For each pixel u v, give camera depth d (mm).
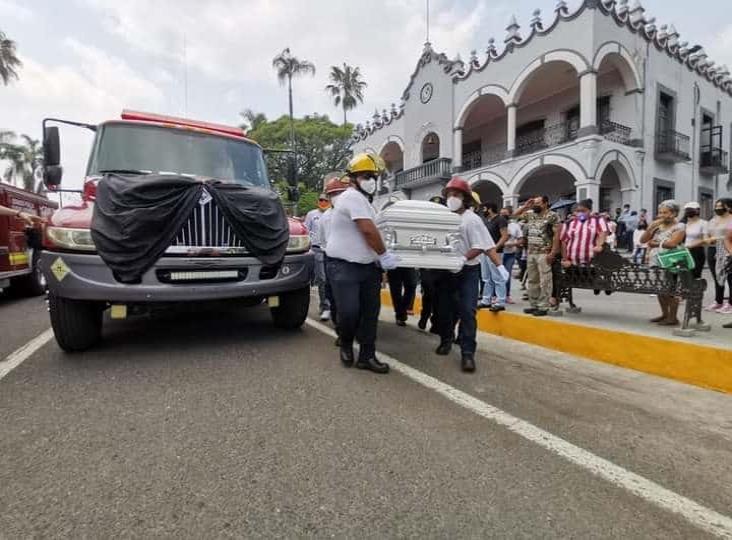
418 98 24344
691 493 2209
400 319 6352
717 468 2451
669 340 4055
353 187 4020
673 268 5062
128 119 5492
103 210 4000
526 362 4512
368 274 4043
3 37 30391
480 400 3379
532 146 18438
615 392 3639
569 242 6094
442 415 3084
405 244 4191
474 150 24750
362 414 3068
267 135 42469
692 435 2854
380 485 2221
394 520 1954
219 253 4332
